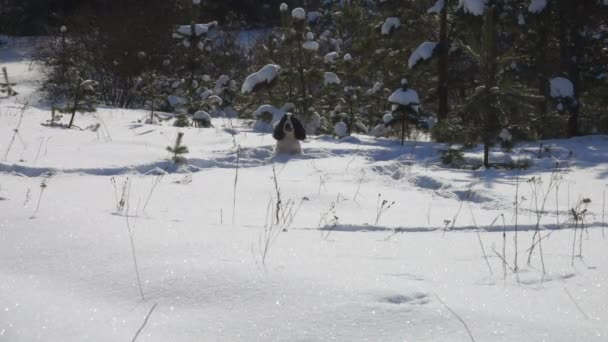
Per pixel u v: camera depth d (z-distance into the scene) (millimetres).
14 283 2609
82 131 10891
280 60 16656
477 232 4723
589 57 14953
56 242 3258
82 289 2621
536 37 14633
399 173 8172
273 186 6777
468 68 14633
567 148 11062
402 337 2229
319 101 13961
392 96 11406
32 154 7992
